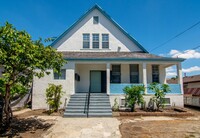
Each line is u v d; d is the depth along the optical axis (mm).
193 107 15695
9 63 6500
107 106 12281
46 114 11648
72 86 13719
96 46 17484
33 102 13602
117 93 13672
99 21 17781
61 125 8680
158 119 10156
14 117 10508
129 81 15852
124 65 16031
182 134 7020
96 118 10562
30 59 6582
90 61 13953
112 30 17703
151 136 6777
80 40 17500
